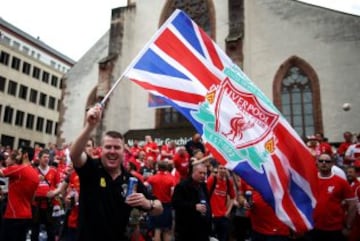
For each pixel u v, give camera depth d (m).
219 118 5.90
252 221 7.39
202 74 6.04
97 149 13.57
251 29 24.45
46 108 68.75
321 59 21.95
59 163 16.61
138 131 25.84
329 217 7.74
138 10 28.58
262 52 23.77
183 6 27.11
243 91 6.30
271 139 6.19
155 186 11.26
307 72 22.19
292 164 6.21
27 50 72.06
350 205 7.82
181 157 14.19
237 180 10.72
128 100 26.78
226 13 25.31
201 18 26.28
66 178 9.88
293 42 23.00
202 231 6.69
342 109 20.78
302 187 6.17
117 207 3.99
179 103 5.60
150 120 26.02
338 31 21.86
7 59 60.34
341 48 21.58
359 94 20.55
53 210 11.23
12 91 61.09
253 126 6.13
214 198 10.75
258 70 23.66
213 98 5.96
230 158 5.71
